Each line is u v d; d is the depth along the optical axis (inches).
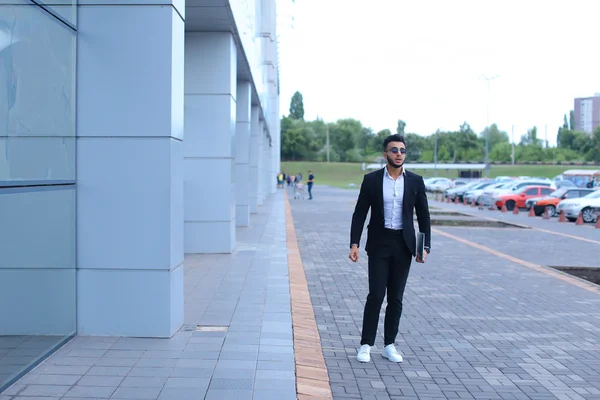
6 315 205.9
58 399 180.5
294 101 5083.7
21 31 202.8
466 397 202.8
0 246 199.6
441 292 380.5
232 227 516.4
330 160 4512.8
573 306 345.4
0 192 188.7
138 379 198.8
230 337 250.5
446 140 4554.6
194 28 479.2
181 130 259.3
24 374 201.0
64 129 235.5
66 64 236.2
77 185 244.2
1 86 192.4
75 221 244.4
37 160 216.8
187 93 493.7
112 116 243.1
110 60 242.7
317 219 935.0
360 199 232.7
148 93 243.1
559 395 206.4
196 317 282.5
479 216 1097.4
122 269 244.7
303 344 246.7
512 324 302.4
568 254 580.1
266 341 245.9
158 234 243.3
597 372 230.5
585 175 1772.9
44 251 223.3
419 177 230.1
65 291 237.8
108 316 245.9
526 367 235.3
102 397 182.7
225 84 492.7
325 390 200.8
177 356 223.3
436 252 576.1
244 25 541.0
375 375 222.2
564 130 4453.7
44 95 220.4
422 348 258.4
